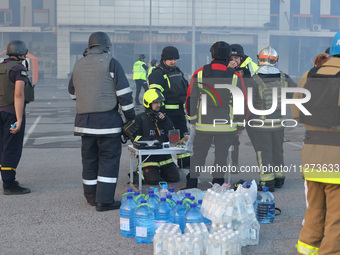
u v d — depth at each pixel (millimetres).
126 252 5117
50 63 67688
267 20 66188
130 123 6621
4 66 7367
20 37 67125
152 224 5445
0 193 7715
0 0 66750
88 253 5094
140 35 64688
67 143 12969
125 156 11062
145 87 26266
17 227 5969
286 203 7039
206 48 65875
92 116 6570
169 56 8289
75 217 6375
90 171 6840
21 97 7328
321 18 71750
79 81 6645
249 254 5055
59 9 63688
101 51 6758
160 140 8039
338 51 4316
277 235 5648
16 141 7527
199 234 4602
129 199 5664
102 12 64125
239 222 5238
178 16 64750
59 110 22734
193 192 6488
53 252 5129
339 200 4191
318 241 4527
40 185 8266
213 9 65250
